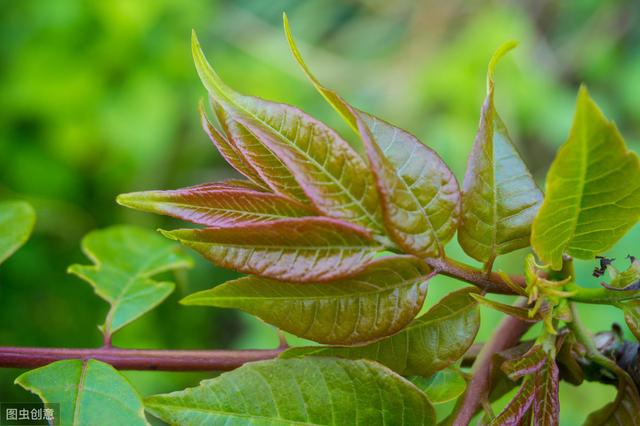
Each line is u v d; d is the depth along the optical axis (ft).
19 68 3.62
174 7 3.90
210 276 3.99
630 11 4.62
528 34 4.30
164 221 3.97
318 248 1.15
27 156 3.64
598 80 4.58
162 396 1.18
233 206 1.17
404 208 1.15
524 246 1.20
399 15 4.70
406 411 1.19
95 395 1.22
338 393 1.19
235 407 1.18
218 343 4.05
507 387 1.26
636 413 1.24
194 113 4.06
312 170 1.15
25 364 1.26
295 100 4.20
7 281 3.44
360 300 1.17
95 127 3.67
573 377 1.25
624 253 2.68
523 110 4.00
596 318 2.72
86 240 1.52
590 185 1.11
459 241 1.19
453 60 4.02
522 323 1.26
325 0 4.71
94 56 3.67
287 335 2.50
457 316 1.21
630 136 4.23
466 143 3.84
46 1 3.63
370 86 4.32
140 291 1.42
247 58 4.30
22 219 1.46
